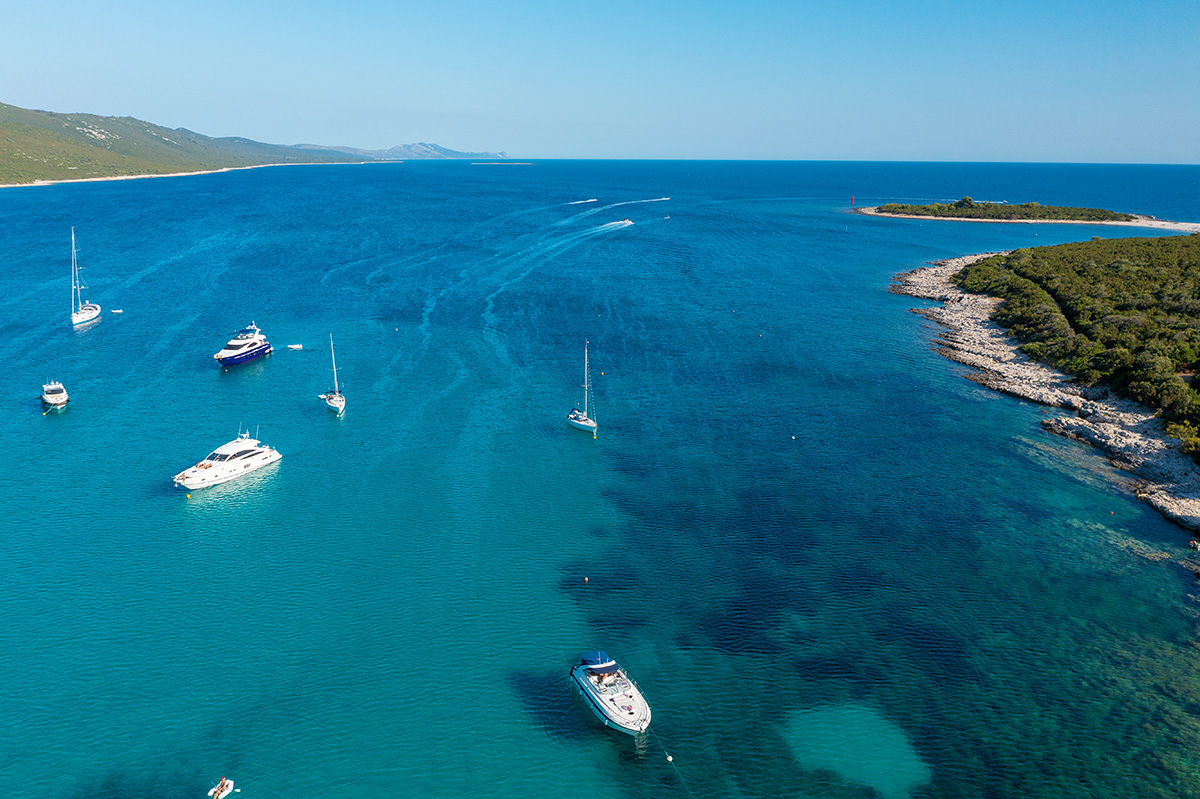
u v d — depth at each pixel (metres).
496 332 139.88
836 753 47.88
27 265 186.12
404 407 102.81
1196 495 79.06
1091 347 117.69
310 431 94.69
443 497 78.81
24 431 92.19
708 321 151.12
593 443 92.44
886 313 160.12
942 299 172.12
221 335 134.25
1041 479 84.31
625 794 45.12
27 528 71.00
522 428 96.62
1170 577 66.44
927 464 87.75
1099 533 73.38
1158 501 78.62
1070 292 151.50
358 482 81.75
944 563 68.06
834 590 64.06
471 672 54.34
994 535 72.75
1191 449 85.19
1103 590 64.50
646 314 155.50
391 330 139.38
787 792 45.19
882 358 128.38
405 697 51.91
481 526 73.25
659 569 66.75
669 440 93.69
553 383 113.19
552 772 46.56
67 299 155.75
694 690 52.91
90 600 60.81
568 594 63.12
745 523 74.38
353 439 92.62
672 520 74.88
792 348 133.50
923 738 49.12
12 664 53.59
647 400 107.12
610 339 137.00
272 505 76.62
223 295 162.88
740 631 58.94
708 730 49.66
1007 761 47.41
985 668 55.22
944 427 98.69
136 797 43.97
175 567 65.56
